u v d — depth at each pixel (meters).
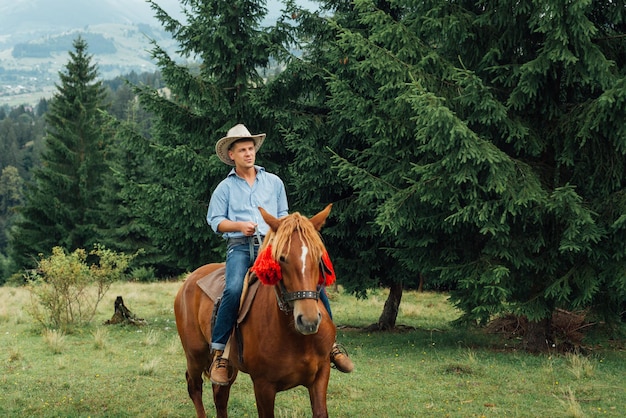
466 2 10.20
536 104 9.69
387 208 9.27
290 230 4.06
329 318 4.52
